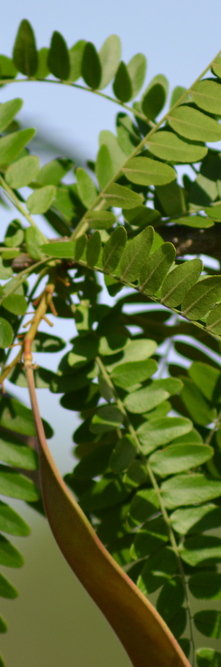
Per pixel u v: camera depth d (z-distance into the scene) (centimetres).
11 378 105
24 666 260
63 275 107
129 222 107
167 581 102
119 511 104
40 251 106
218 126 105
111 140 111
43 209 108
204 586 102
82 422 107
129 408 105
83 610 274
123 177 109
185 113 105
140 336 113
